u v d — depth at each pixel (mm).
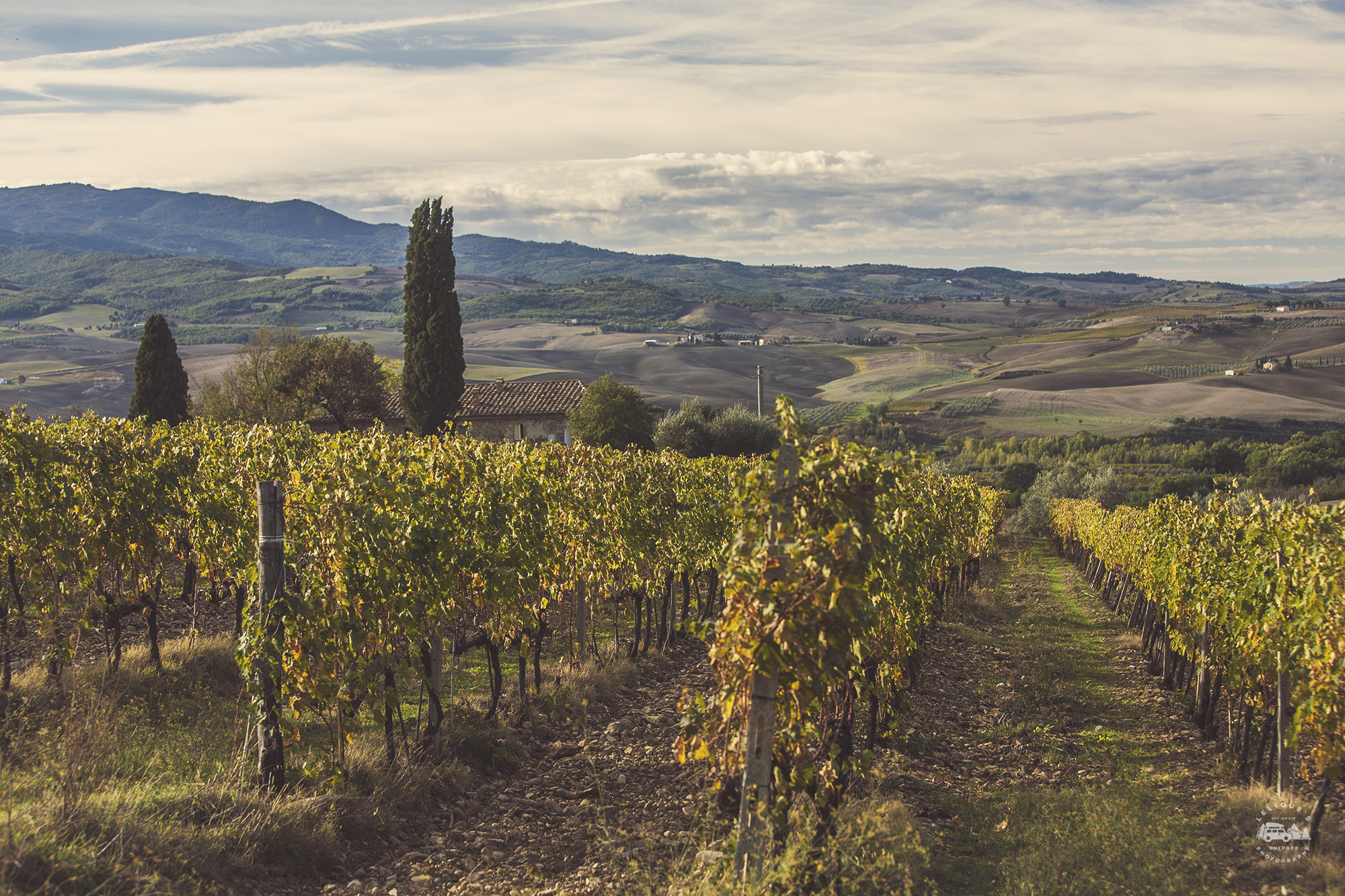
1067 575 30297
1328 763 5793
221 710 7895
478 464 8828
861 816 5398
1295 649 6430
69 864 4031
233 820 5012
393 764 6414
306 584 6125
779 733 4934
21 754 5695
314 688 5824
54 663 7875
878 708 8430
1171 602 11219
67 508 8508
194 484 9891
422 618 6816
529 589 8656
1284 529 7551
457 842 5730
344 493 6254
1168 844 5734
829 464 4660
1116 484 48156
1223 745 9086
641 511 11242
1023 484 62344
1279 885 5211
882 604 7555
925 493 10422
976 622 17203
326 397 37469
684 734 5219
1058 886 5062
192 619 11609
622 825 6000
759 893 4129
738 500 4762
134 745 6363
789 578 4395
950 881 5312
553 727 8391
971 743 9023
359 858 5328
